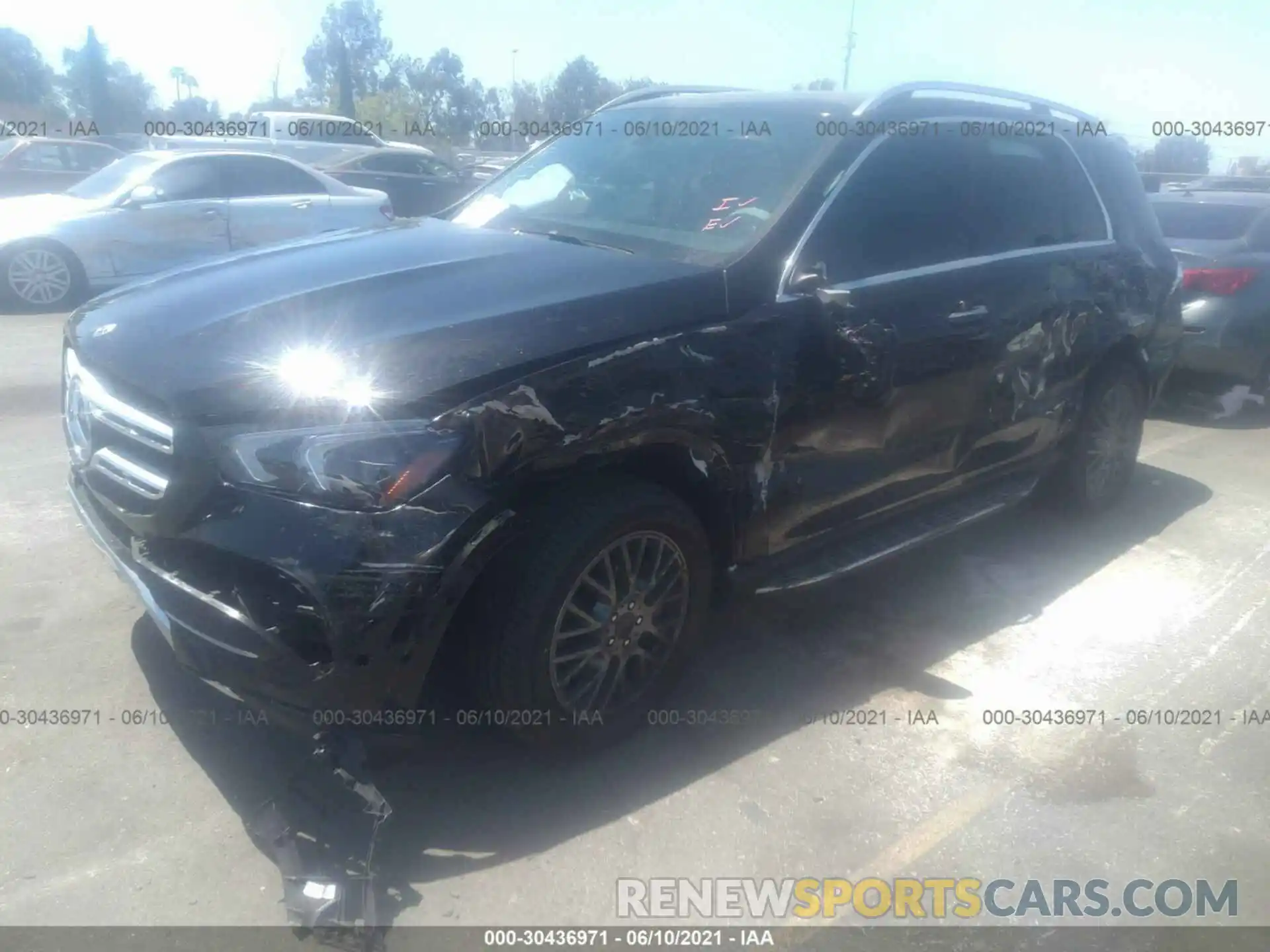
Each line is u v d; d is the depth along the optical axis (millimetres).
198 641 2742
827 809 3137
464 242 3809
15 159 15797
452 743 3328
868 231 3871
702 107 4430
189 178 10938
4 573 4293
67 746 3203
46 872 2729
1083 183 5031
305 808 2820
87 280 10445
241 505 2646
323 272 3420
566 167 4465
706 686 3756
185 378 2805
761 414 3389
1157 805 3234
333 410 2676
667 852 2930
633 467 3258
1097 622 4383
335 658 2617
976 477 4504
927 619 4336
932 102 4320
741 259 3492
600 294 3209
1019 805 3201
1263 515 5738
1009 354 4375
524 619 2906
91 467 3057
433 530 2652
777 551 3688
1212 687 3922
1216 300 7660
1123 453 5539
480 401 2756
